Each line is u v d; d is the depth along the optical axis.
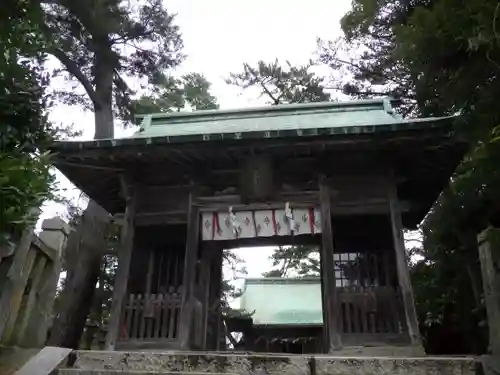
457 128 7.76
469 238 10.05
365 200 8.88
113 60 15.56
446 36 6.65
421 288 11.95
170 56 16.48
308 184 9.20
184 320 8.16
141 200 9.55
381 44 16.02
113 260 17.84
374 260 9.19
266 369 6.38
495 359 6.03
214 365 6.49
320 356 6.48
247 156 8.93
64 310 11.48
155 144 8.50
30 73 6.52
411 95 14.59
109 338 8.12
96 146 8.54
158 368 6.57
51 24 14.09
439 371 6.22
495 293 6.18
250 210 9.04
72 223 16.17
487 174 7.04
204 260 9.79
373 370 6.28
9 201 5.27
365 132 8.02
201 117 11.65
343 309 7.96
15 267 5.94
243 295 23.59
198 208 9.20
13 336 6.32
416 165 9.11
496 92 6.78
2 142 5.97
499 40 5.66
